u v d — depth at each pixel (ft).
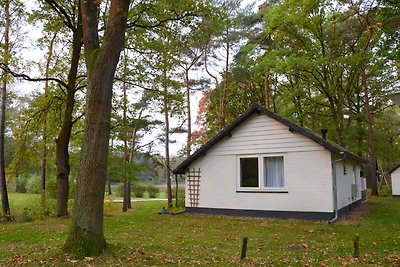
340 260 24.66
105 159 24.43
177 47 51.47
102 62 24.62
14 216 59.77
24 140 61.52
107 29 25.21
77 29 53.11
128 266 22.00
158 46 53.42
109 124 24.80
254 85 128.06
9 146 107.96
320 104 98.48
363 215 52.70
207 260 24.67
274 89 125.59
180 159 117.19
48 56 60.34
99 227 24.09
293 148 49.34
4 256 26.37
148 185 152.15
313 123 119.03
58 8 52.08
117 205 100.53
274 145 50.78
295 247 29.68
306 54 87.04
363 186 78.89
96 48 25.63
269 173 51.49
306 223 44.47
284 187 49.83
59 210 55.06
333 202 46.39
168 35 48.39
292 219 48.21
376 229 39.11
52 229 41.50
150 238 34.30
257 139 52.21
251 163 52.85
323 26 87.61
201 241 32.86
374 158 98.63
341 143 93.40
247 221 47.37
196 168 57.26
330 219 46.19
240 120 52.60
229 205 53.78
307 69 84.53
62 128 55.57
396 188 94.99
